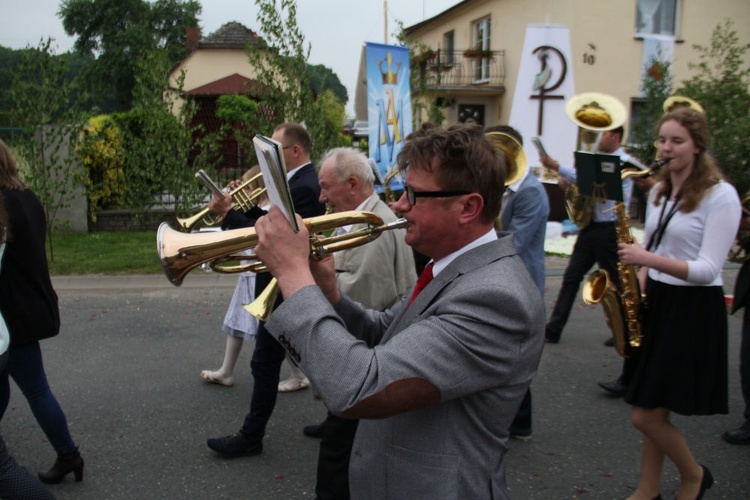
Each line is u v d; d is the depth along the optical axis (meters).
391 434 1.32
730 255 3.30
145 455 3.13
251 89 8.86
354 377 1.14
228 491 2.82
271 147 1.13
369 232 1.52
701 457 3.12
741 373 3.29
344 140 17.00
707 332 2.36
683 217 2.43
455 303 1.23
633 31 13.24
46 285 2.57
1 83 8.36
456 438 1.26
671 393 2.34
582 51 13.05
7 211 2.37
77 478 2.86
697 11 13.34
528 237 3.39
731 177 8.48
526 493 2.81
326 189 2.60
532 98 10.59
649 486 2.51
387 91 8.44
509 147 3.07
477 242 1.34
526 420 3.30
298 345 1.20
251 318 3.84
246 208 3.04
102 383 4.06
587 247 4.62
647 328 2.44
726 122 8.98
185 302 6.09
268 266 1.26
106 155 10.17
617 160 2.65
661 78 11.42
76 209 9.80
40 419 2.70
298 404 3.74
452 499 1.24
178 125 9.16
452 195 1.29
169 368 4.34
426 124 1.42
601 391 3.98
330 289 1.61
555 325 4.88
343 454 2.27
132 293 6.43
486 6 16.11
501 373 1.21
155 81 9.09
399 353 1.17
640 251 2.36
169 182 9.28
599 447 3.25
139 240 9.13
